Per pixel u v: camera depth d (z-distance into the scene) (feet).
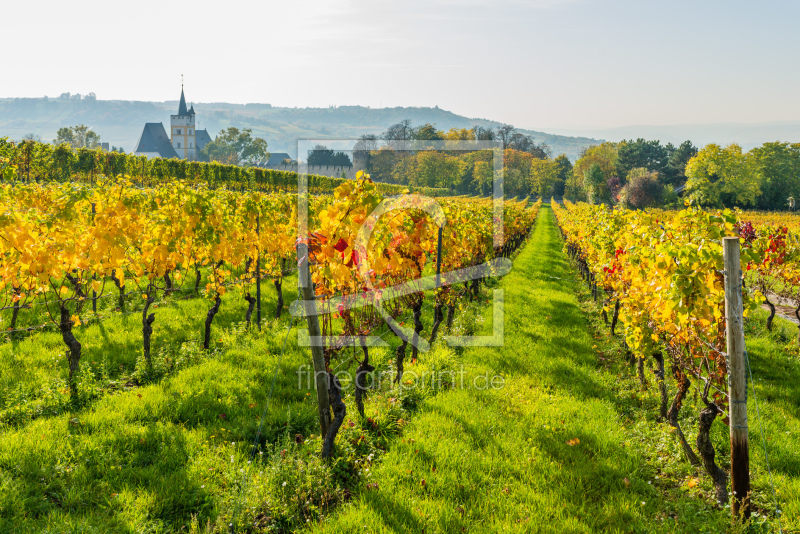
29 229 19.58
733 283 12.39
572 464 16.01
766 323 34.04
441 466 15.78
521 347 28.48
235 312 33.88
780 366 26.11
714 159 254.27
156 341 27.02
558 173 322.55
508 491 14.40
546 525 12.71
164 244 24.50
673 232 16.48
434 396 21.80
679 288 14.80
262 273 33.35
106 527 12.21
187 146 492.13
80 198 21.86
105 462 15.12
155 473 14.79
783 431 18.48
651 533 12.49
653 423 19.36
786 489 14.62
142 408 18.86
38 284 20.93
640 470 15.92
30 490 13.57
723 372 14.30
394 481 14.94
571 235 63.62
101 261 23.04
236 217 31.89
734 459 12.78
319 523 12.94
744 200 253.03
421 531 12.54
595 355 27.94
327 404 16.19
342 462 15.71
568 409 20.20
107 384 21.34
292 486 13.99
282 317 33.47
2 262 20.25
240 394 20.81
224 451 16.19
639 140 346.95
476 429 18.33
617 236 29.89
